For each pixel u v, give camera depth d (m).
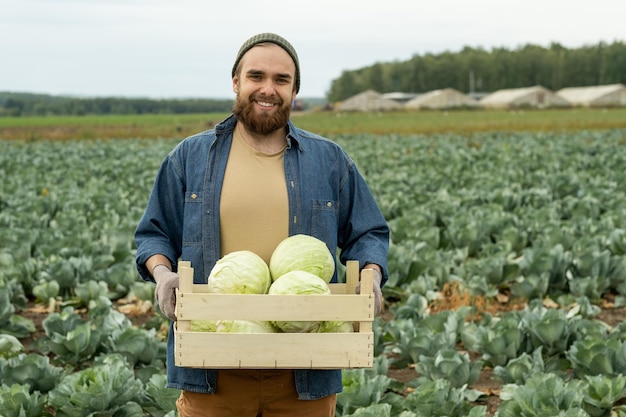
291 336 3.29
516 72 176.38
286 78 3.66
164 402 5.61
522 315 7.52
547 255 10.01
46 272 10.24
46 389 6.27
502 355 6.96
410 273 9.98
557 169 22.30
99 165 25.92
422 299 8.37
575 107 127.38
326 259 3.61
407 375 7.47
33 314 9.64
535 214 13.10
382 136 46.84
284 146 3.84
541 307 7.65
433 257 10.23
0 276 9.63
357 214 3.94
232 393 3.65
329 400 3.76
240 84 3.69
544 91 127.81
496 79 178.38
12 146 41.34
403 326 7.43
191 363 3.27
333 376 3.71
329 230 3.80
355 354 3.32
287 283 3.41
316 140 3.89
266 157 3.79
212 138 3.83
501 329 7.09
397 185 17.95
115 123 80.00
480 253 11.73
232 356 3.28
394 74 190.50
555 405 5.37
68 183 20.59
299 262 3.54
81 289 9.43
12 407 5.60
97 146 38.47
